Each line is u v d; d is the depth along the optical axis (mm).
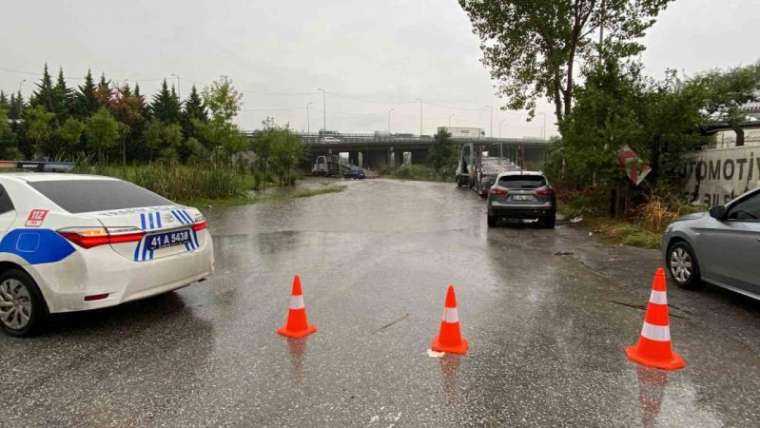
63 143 37125
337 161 66562
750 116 17594
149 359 4297
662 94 12797
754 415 3377
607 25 18812
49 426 3229
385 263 8461
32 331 4820
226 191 22859
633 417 3350
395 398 3598
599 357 4344
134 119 54812
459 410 3432
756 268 5340
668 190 12992
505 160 28578
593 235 11977
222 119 30500
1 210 5098
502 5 19500
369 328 5059
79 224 4691
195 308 5770
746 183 11383
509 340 4746
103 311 5668
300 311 4883
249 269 7945
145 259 5055
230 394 3654
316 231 12711
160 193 20297
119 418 3326
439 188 36281
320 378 3910
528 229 13234
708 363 4227
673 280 6938
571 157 13516
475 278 7355
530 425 3250
